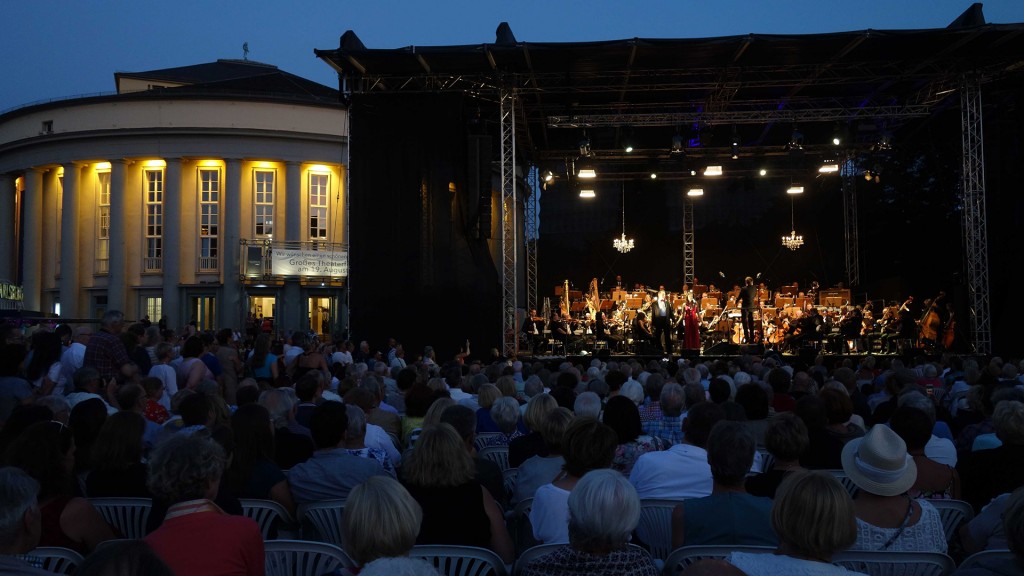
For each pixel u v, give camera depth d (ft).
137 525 16.03
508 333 66.85
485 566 13.32
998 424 18.31
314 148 132.87
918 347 76.38
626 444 20.31
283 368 42.63
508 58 63.26
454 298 65.67
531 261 104.94
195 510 11.71
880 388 36.11
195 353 33.86
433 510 14.78
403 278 65.36
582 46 60.70
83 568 5.90
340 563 13.29
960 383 33.37
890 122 82.23
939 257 89.76
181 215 131.03
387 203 65.77
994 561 9.73
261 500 16.79
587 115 75.05
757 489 16.69
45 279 141.18
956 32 58.23
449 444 15.05
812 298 84.43
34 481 9.93
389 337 65.10
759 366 42.47
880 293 90.53
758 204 111.65
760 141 87.45
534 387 29.86
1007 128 73.00
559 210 121.29
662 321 76.69
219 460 12.17
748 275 111.14
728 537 13.64
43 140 135.44
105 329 32.73
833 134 76.95
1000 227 72.02
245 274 126.52
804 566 9.53
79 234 135.74
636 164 94.48
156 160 132.87
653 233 116.47
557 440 18.58
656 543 17.67
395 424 26.53
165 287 129.39
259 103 130.72
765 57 64.08
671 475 17.75
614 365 37.86
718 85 70.03
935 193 89.35
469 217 66.80
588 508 10.50
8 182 144.56
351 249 65.51
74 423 18.61
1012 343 69.05
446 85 68.33
